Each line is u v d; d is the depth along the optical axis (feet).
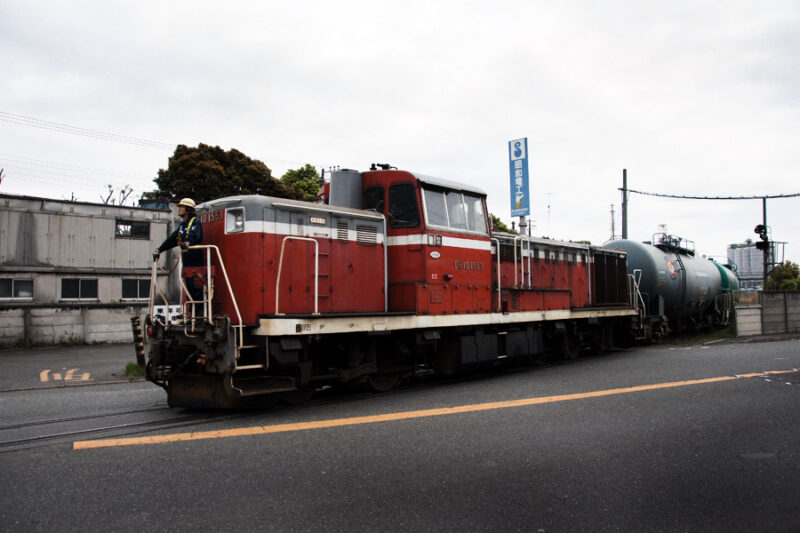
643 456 17.69
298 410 24.16
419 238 30.60
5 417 23.06
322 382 28.48
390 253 31.35
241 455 17.42
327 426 20.98
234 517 12.86
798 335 65.62
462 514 13.20
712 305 73.97
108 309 61.46
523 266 39.93
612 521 12.95
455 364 33.47
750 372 34.55
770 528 12.74
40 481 15.06
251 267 24.67
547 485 15.14
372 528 12.38
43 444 18.54
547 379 32.60
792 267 156.66
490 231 36.55
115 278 63.62
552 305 41.57
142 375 36.40
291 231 26.13
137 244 65.26
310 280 26.66
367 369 28.17
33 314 57.21
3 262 57.47
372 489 14.69
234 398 23.08
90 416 23.07
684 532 12.46
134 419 22.53
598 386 29.71
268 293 24.93
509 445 18.65
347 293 28.37
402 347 30.37
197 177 94.07
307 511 13.24
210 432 19.98
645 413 23.31
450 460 17.07
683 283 63.93
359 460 17.01
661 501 14.17
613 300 51.70
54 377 36.60
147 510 13.21
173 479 15.26
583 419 22.20
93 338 60.39
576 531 12.41
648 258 58.70
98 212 62.90
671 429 20.84
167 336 24.61
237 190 97.45
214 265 25.88
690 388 28.96
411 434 19.90
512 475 15.85
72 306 59.36
